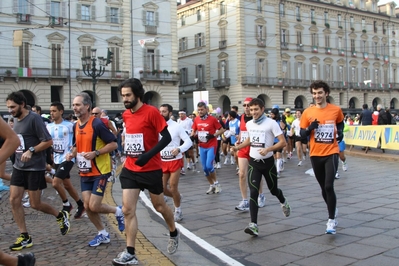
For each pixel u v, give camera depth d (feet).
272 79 168.35
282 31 173.88
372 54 211.00
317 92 21.31
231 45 163.63
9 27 117.60
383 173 42.98
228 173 48.47
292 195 31.78
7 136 11.47
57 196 33.30
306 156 65.41
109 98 132.87
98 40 131.64
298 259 17.34
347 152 66.69
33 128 19.57
